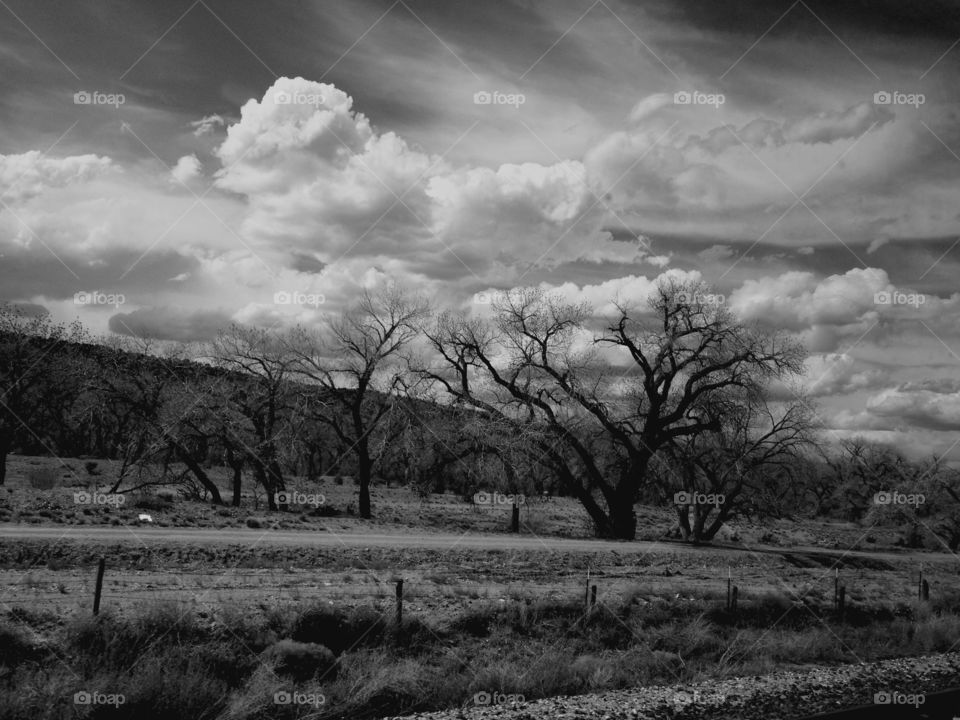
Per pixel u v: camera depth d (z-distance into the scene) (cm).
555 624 1895
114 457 6569
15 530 2452
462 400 4856
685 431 4666
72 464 6200
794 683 1598
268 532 3200
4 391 5300
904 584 3503
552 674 1542
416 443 4853
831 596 2716
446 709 1363
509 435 4697
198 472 4719
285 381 4834
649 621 2028
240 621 1523
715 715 1331
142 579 1936
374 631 1620
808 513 10181
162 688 1196
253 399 4891
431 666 1549
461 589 2130
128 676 1227
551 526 5481
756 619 2227
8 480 5381
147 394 4906
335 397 4962
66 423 6450
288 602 1688
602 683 1553
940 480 8319
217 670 1349
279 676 1358
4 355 5300
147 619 1410
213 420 4709
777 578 3247
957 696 1548
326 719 1258
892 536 8438
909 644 2181
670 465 4828
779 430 4756
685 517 5016
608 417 4688
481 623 1802
